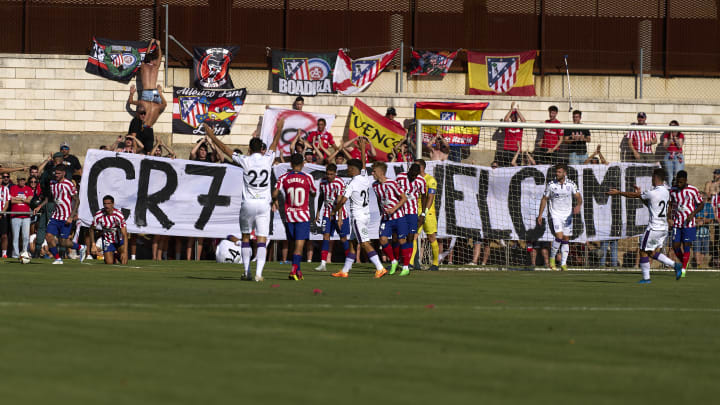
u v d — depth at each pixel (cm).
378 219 7088
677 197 5822
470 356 1917
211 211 7112
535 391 1532
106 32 8381
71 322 2350
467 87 8531
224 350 1914
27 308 2691
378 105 8119
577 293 3947
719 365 1873
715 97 8856
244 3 8488
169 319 2473
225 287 3766
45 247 7006
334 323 2470
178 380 1552
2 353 1808
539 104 8294
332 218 4872
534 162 7750
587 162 7638
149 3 8406
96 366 1677
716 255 7225
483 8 8700
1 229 7094
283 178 4453
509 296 3659
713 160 8138
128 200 7000
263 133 7844
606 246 7294
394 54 8406
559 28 8756
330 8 8588
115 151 7031
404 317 2684
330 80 8200
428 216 6056
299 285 4025
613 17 8806
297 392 1467
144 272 4950
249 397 1416
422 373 1688
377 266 4850
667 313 3047
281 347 1981
